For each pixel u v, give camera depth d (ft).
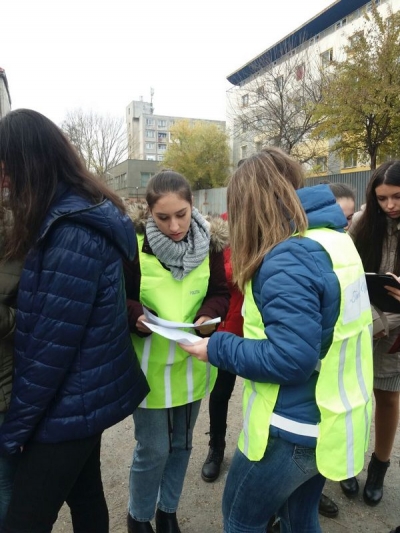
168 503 6.42
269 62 68.23
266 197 4.02
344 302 3.91
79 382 4.26
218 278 6.18
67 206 4.11
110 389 4.48
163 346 5.64
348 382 4.07
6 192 4.24
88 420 4.30
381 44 45.42
